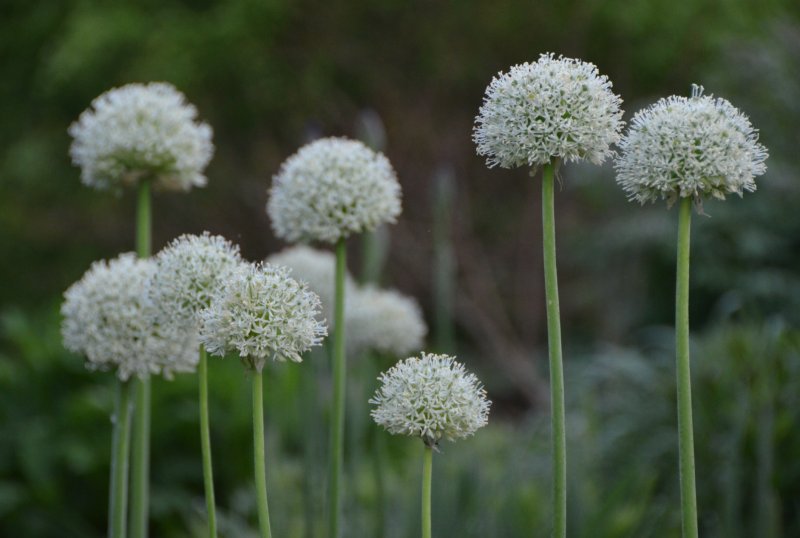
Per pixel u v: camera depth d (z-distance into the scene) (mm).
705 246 10234
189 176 4199
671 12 13656
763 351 6086
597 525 5023
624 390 7262
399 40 14758
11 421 7305
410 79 14664
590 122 2811
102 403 7129
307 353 5176
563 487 2789
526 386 12234
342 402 3855
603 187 11688
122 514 3469
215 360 7727
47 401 7473
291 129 14750
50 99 15914
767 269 9961
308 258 5086
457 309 13273
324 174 3848
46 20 16156
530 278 13836
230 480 7191
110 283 3398
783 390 5797
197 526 6383
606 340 12156
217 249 3227
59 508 6859
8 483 6984
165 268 3137
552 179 2861
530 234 13891
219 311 2729
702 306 10719
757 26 12992
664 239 10859
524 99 2822
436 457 5086
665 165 2750
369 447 7332
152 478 7086
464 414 2709
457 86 14719
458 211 13570
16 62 16594
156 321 3387
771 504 4855
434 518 4949
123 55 15094
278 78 14578
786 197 10125
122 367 3393
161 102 4039
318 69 14609
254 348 2703
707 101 2836
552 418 2801
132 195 15211
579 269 13820
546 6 14352
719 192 2801
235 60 14531
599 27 14195
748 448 5508
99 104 4086
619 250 11602
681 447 2770
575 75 2834
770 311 9438
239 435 7184
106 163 4004
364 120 5211
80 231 15914
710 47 13273
